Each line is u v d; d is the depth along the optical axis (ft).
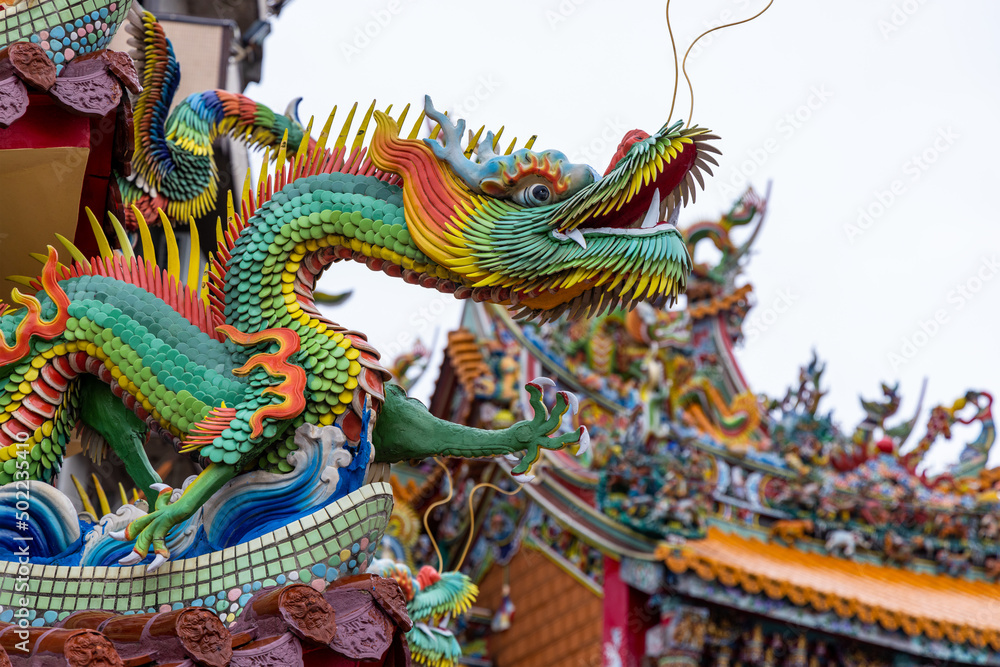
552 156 16.47
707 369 62.59
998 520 60.75
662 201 17.01
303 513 15.38
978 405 62.85
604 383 54.39
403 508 44.24
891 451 60.64
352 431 15.81
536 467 50.37
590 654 47.65
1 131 17.07
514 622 52.49
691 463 48.57
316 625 14.21
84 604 14.74
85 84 17.54
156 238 32.40
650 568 47.09
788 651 49.73
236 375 15.85
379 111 16.83
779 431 59.31
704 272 64.03
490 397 51.44
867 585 55.11
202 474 15.06
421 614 23.76
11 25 17.35
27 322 15.96
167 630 13.48
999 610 56.95
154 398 15.83
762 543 56.08
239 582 14.88
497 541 53.98
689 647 46.06
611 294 16.31
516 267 15.97
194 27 37.24
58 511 15.81
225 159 34.19
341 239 16.57
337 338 16.07
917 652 51.03
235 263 16.49
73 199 18.24
